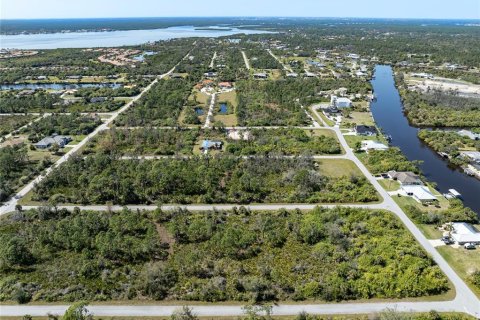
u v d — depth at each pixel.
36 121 181.00
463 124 185.88
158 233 95.56
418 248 86.50
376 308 71.00
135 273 81.19
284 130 167.12
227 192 114.75
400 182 120.88
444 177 132.25
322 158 141.25
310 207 107.69
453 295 74.19
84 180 117.69
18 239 87.19
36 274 81.00
